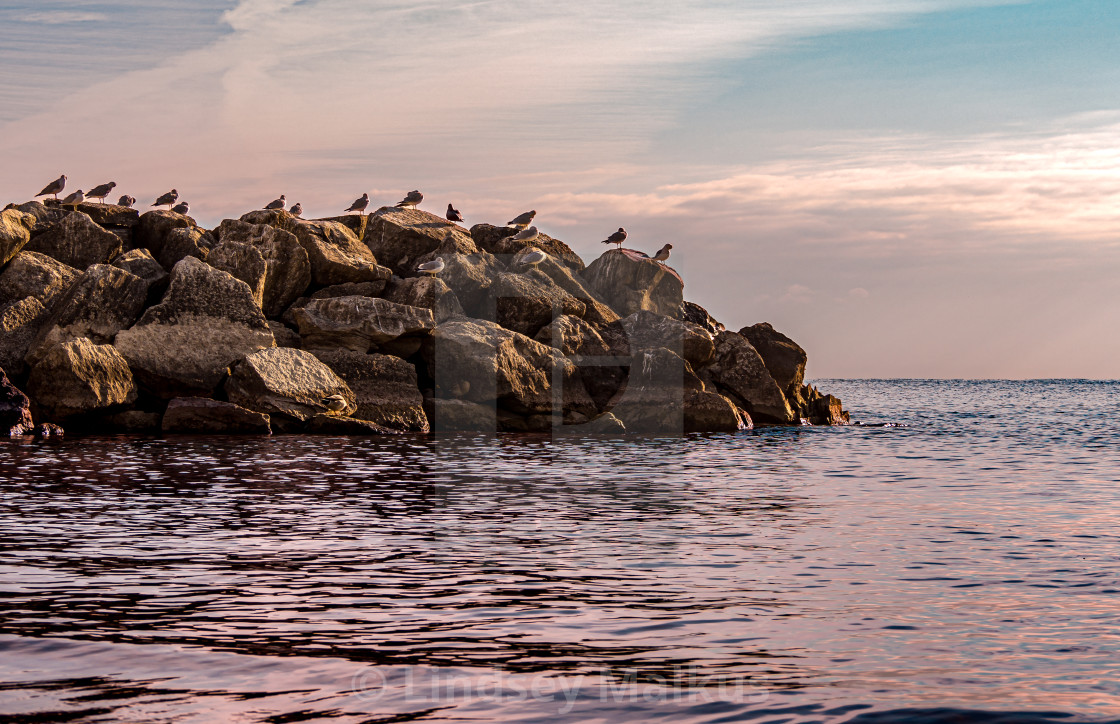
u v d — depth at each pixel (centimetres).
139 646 919
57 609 1056
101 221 4353
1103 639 967
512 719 740
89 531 1533
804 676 847
